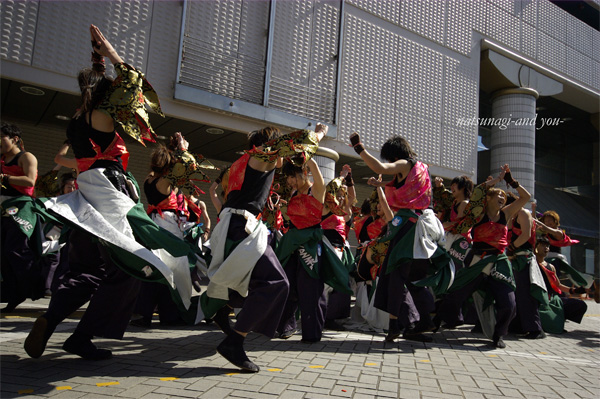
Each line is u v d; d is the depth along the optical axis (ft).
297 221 11.82
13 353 8.55
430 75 40.60
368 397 6.86
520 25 49.80
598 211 75.36
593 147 81.35
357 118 35.04
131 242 7.47
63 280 8.24
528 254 15.12
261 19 30.42
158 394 6.46
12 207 12.65
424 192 11.57
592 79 57.82
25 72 22.52
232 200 8.45
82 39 24.11
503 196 12.88
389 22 38.11
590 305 32.96
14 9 22.34
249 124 29.32
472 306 15.72
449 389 7.63
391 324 11.59
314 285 11.69
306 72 32.27
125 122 7.68
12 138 12.52
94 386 6.71
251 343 11.07
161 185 12.19
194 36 27.58
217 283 8.07
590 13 63.21
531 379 8.77
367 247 14.71
